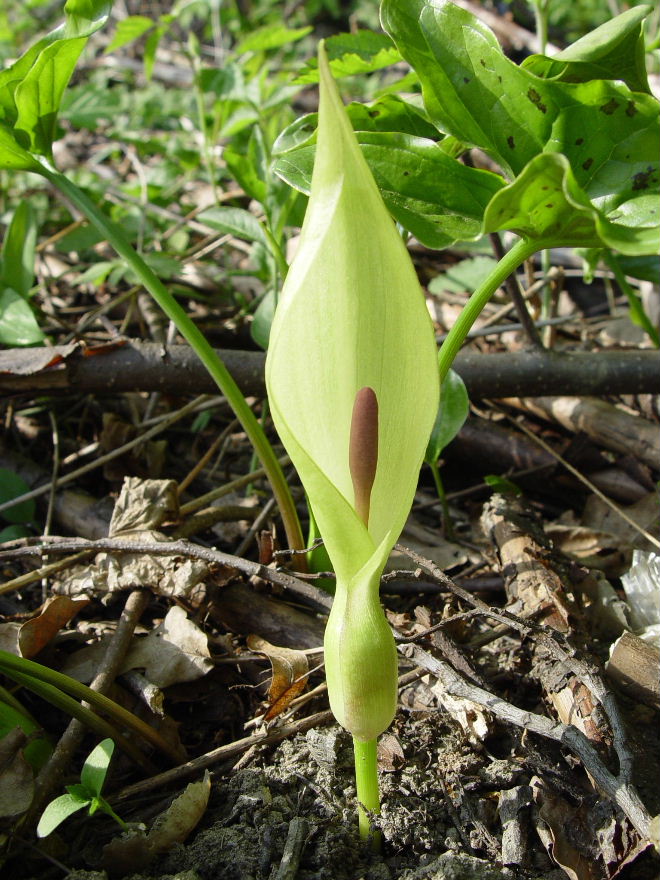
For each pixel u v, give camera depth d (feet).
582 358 1.47
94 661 1.11
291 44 3.65
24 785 0.86
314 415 0.76
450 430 1.30
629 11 0.86
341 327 0.73
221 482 1.59
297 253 0.71
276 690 1.00
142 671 1.07
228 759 0.98
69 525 1.41
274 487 1.15
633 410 1.65
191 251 2.10
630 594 1.21
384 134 0.84
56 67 1.01
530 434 1.56
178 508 1.30
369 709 0.73
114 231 1.05
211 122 2.19
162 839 0.86
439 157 0.83
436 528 1.48
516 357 1.48
